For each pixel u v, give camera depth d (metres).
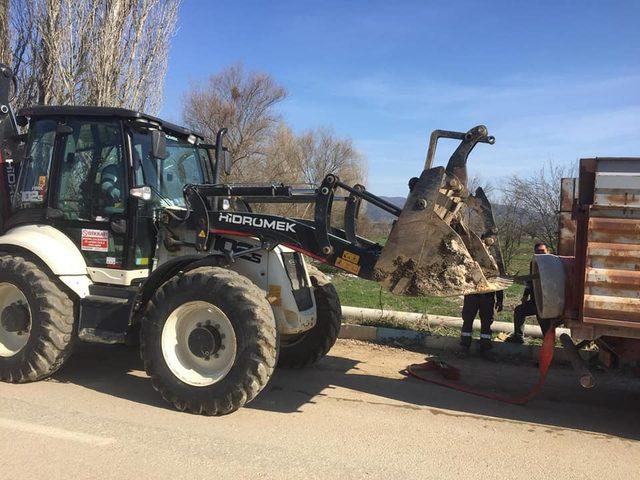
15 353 5.31
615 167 4.22
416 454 4.04
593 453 4.18
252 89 34.72
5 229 5.84
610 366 4.86
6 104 6.19
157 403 4.91
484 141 4.64
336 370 6.27
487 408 5.18
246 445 4.06
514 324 7.23
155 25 11.36
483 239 5.04
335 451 4.03
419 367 6.33
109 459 3.73
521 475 3.76
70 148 5.51
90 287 5.35
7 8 10.45
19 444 3.91
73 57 10.58
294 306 5.26
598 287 4.30
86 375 5.70
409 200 4.59
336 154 38.78
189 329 4.87
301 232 5.03
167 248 5.52
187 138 6.15
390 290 4.67
